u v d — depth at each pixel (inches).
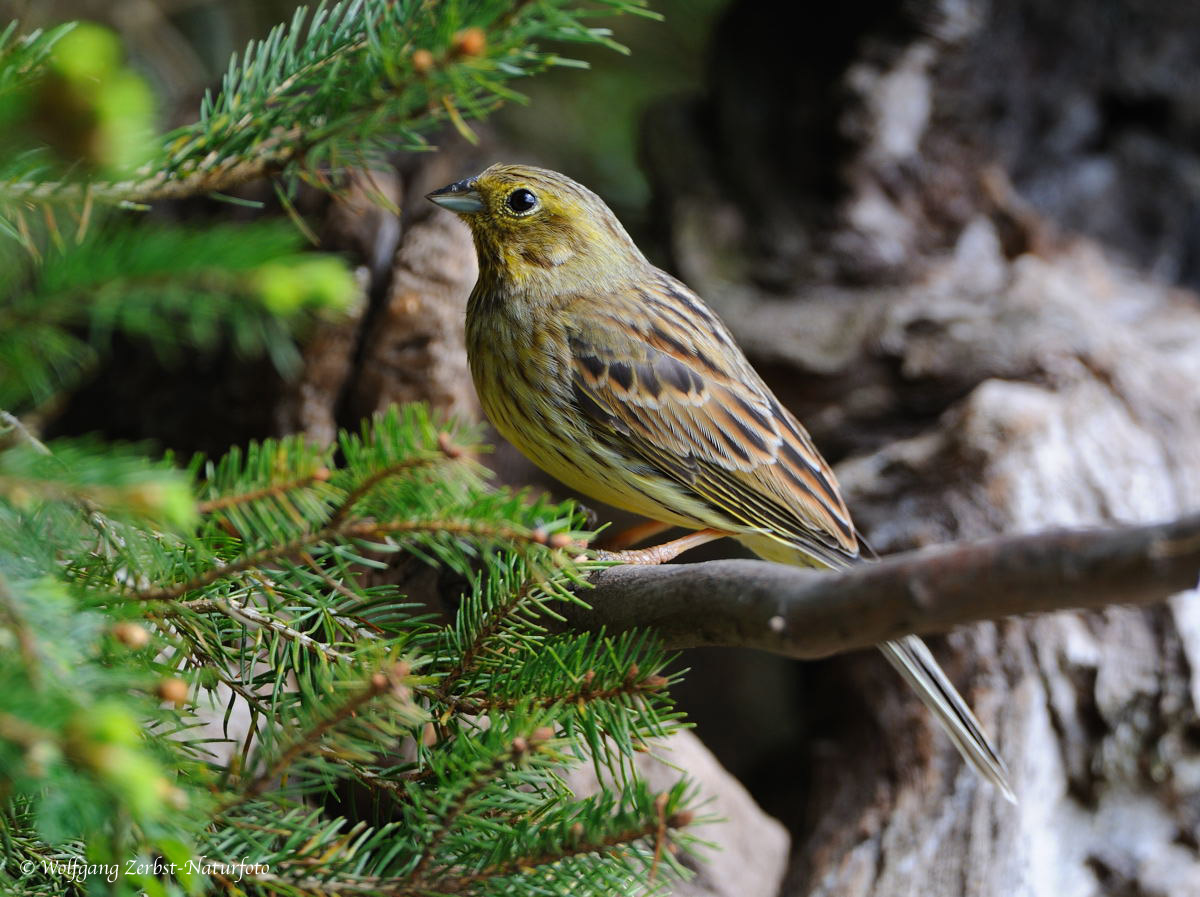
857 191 539.8
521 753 183.0
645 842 188.7
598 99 647.1
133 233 148.6
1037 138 570.6
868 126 540.1
